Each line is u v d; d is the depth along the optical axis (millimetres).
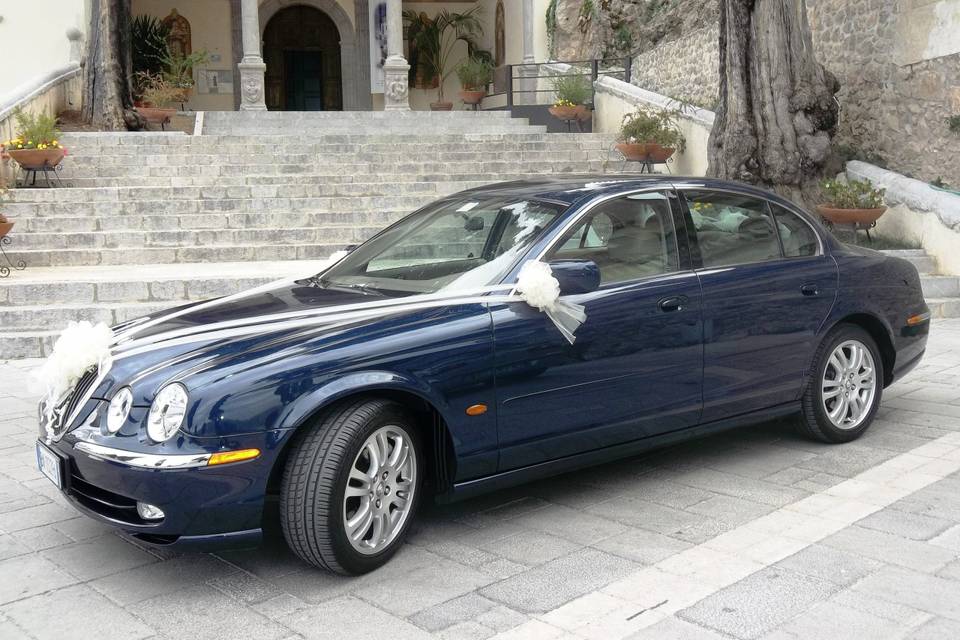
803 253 5102
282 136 15180
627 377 4266
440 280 4227
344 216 12430
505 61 24781
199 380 3340
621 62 21500
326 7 26359
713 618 3146
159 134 14727
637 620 3146
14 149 12562
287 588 3498
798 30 11711
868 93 13086
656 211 4594
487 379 3840
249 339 3635
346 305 3979
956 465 4789
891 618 3119
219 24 25344
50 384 3713
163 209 12391
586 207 4344
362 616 3242
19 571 3691
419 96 26719
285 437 3355
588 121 18641
